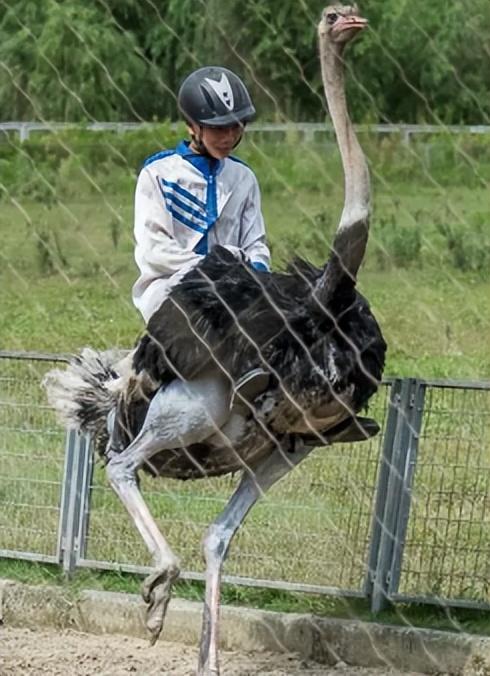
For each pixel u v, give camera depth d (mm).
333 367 9969
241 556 12211
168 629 11719
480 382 11391
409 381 11500
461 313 15953
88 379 11070
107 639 11781
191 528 12500
